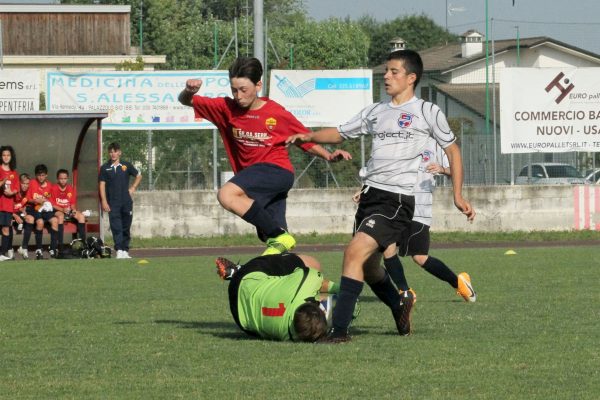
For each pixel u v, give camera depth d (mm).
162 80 54562
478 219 57125
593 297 24906
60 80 54094
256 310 17391
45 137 47406
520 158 59688
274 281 17516
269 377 14016
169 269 36938
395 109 17469
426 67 106875
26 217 44688
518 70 57062
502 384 13430
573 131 57531
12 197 44344
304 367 14750
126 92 54406
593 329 18812
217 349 16562
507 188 57094
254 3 48531
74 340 18000
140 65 72625
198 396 12820
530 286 28094
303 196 55844
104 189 44500
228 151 20000
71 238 48062
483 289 27422
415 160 17328
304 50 114562
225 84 54906
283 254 18312
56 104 54094
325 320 17156
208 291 28281
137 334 18719
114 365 15219
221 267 18219
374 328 19406
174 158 54906
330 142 18094
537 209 57344
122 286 30031
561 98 57312
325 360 15320
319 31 115688
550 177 60875
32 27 97500
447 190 57000
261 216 18781
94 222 48969
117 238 44438
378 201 17188
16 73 53500
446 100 84812
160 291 28312
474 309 22578
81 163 48719
